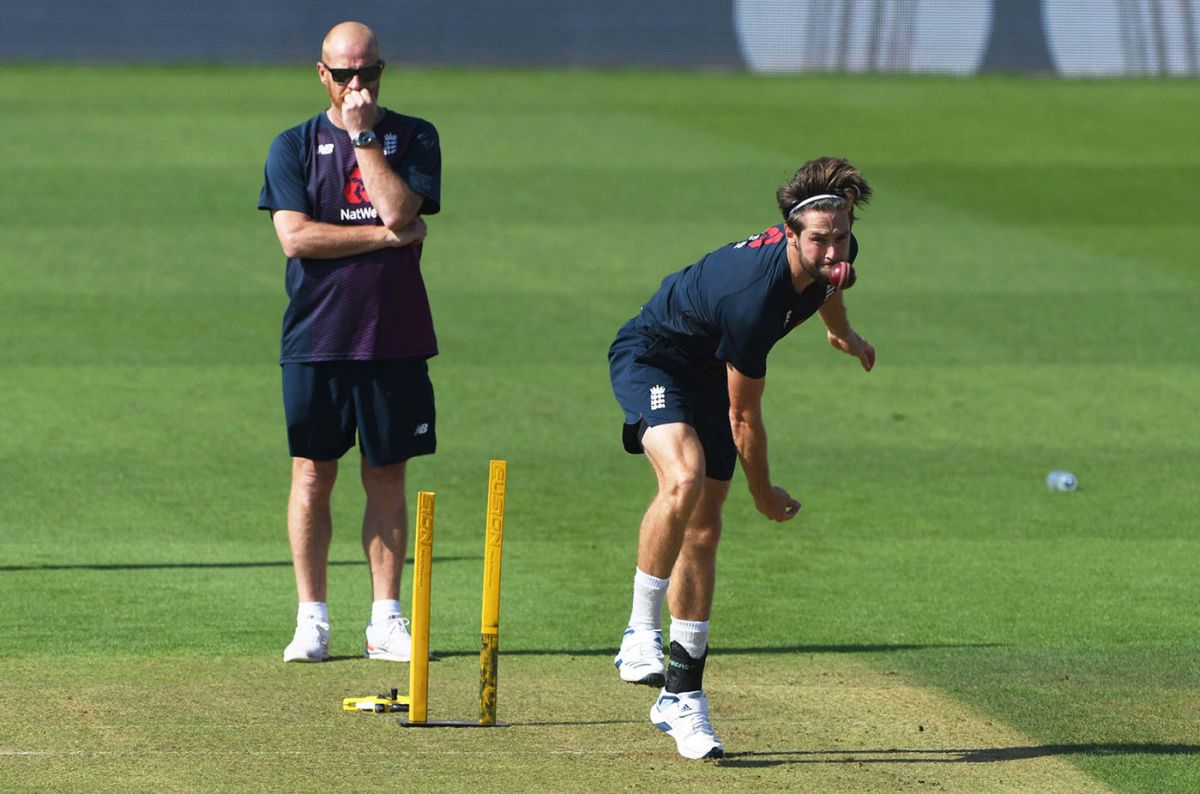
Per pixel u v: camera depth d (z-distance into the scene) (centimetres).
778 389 4709
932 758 2017
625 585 2936
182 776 1883
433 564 3075
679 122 9500
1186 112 10250
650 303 2123
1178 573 3075
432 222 7019
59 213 6975
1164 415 4475
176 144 8431
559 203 7456
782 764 1981
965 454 4053
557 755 1994
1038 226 7250
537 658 2462
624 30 11675
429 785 1873
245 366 4856
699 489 2003
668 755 2003
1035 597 2894
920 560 3150
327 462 2458
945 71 11794
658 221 7162
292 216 2412
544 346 5184
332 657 2450
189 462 3838
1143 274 6378
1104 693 2311
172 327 5319
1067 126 9706
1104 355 5169
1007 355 5150
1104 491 3728
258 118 9156
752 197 7681
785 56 11731
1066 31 11788
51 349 4988
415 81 10756
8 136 8438
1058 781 1939
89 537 3200
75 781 1859
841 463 3956
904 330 5466
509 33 11612
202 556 3078
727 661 2466
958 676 2392
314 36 11425
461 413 4378
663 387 2083
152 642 2494
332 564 3088
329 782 1875
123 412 4297
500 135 8925
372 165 2394
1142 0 11762
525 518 3431
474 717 2142
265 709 2153
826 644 2577
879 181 8131
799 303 2002
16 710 2122
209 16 11306
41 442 3978
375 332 2423
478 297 5828
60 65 10981
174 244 6531
